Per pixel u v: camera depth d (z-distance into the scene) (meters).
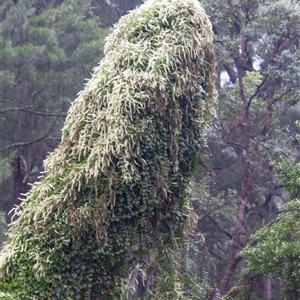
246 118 14.90
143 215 5.78
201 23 6.21
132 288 6.41
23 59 15.22
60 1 18.81
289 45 15.52
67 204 5.60
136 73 5.80
